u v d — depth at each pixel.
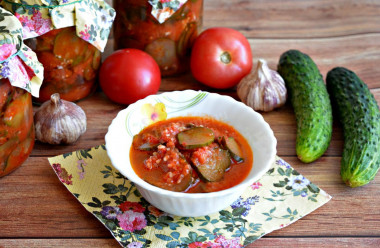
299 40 0.84
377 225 0.58
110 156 0.56
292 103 0.71
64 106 0.65
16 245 0.56
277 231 0.57
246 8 0.91
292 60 0.73
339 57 0.81
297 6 0.92
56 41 0.65
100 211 0.58
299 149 0.64
